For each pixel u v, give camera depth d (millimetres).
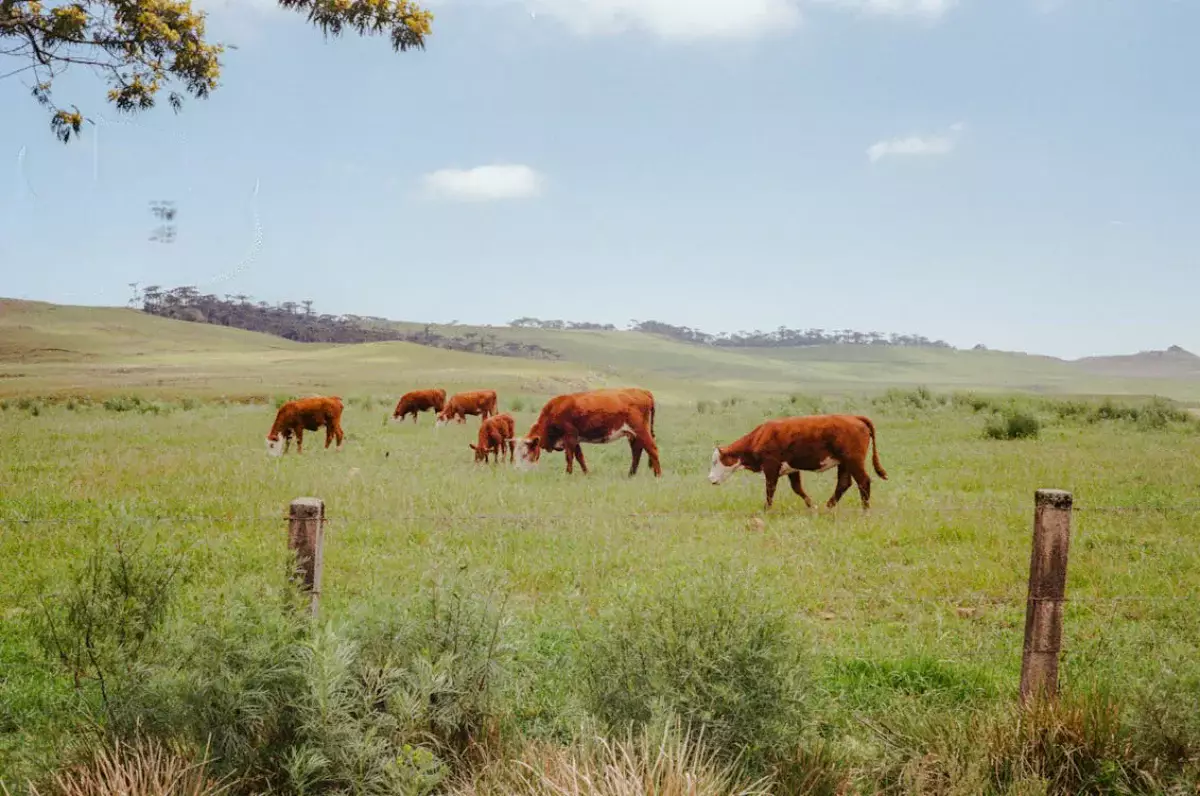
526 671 5598
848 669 6422
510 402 46344
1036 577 5051
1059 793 4531
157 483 14492
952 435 23750
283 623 4480
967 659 6598
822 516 12766
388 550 10094
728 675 4488
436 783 4191
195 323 175500
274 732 4344
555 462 20984
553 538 10641
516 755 4449
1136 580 8859
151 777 3896
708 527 11789
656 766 3902
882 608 8281
